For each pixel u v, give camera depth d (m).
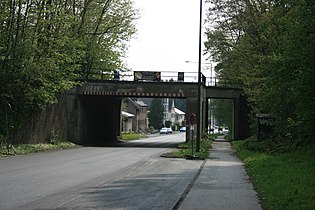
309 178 16.00
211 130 109.12
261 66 32.62
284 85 19.58
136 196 13.87
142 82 47.88
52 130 41.31
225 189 16.09
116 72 50.44
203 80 49.56
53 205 11.94
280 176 17.52
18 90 33.72
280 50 20.02
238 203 13.00
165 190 15.44
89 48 51.62
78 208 11.58
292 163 22.08
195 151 35.16
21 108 35.12
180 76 48.19
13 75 32.97
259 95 34.31
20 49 32.66
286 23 18.44
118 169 22.84
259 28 29.53
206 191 15.47
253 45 41.28
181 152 34.69
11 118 34.00
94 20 52.75
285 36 18.03
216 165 26.62
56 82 36.59
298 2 16.12
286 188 14.25
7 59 32.28
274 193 13.85
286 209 11.40
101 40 53.91
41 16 34.47
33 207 11.59
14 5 32.56
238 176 20.67
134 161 28.25
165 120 167.88
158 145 52.75
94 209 11.48
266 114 36.28
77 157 30.58
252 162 25.73
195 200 13.40
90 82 47.41
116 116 64.50
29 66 33.06
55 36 36.12
